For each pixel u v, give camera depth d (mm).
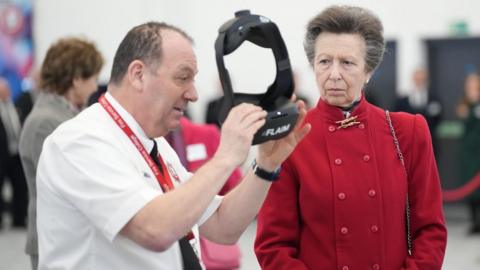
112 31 11305
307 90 10281
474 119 8773
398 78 10422
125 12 11242
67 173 2162
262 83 10375
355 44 2447
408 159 2564
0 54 11164
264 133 2066
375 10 10484
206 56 10844
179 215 2023
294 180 2543
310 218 2510
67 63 3488
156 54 2211
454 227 9102
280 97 2176
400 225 2541
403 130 2572
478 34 10203
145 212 2055
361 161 2514
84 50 3541
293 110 2096
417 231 2588
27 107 9539
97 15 11359
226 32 2053
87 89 3555
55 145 2207
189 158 3711
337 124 2549
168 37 2230
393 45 10438
